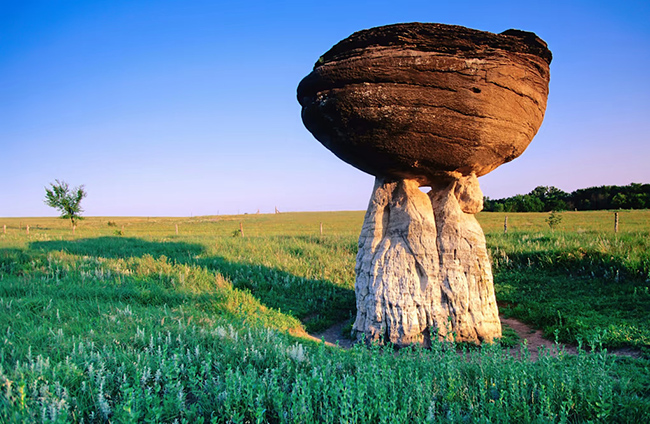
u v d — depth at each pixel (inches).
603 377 194.5
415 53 292.8
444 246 354.3
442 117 301.6
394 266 351.6
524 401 172.4
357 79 296.4
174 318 313.9
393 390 183.6
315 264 592.7
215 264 547.8
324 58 320.8
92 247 671.1
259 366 223.6
